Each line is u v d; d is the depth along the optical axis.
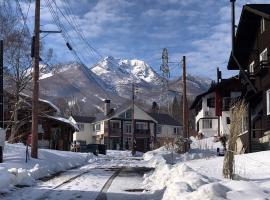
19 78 41.38
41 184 16.34
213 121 74.38
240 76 37.44
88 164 30.14
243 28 34.47
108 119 93.38
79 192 14.01
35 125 25.45
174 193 10.34
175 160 34.50
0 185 14.34
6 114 44.25
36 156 25.11
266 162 18.45
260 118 33.28
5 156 23.91
